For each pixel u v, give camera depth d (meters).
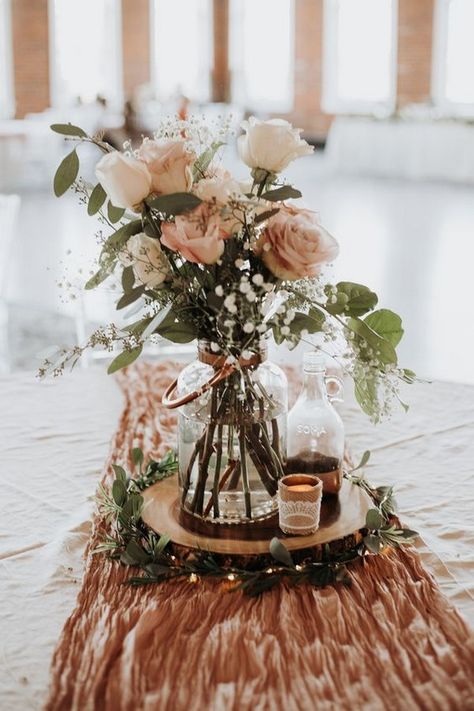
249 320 1.25
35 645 1.18
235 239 1.26
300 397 1.46
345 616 1.17
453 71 12.73
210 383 1.29
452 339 4.61
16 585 1.33
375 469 1.74
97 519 1.45
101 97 11.68
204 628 1.16
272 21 13.95
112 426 1.98
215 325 1.29
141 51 13.71
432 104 12.59
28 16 12.66
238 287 1.24
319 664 1.09
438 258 6.45
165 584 1.25
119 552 1.34
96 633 1.15
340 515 1.38
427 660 1.10
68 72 13.23
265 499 1.36
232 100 14.42
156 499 1.46
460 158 10.62
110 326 1.33
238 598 1.21
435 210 8.59
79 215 8.30
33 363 4.36
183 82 14.27
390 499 1.45
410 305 5.23
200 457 1.34
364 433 1.92
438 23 12.66
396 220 8.02
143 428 1.85
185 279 1.28
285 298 1.32
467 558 1.38
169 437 1.81
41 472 1.73
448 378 4.05
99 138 1.32
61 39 13.05
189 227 1.18
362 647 1.12
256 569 1.27
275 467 1.36
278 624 1.17
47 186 10.20
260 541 1.30
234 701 1.04
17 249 6.85
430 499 1.60
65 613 1.25
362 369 1.35
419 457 1.79
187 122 1.31
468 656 1.10
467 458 1.78
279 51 14.01
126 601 1.22
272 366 1.35
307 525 1.31
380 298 5.37
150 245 1.26
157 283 1.26
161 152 1.21
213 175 1.30
